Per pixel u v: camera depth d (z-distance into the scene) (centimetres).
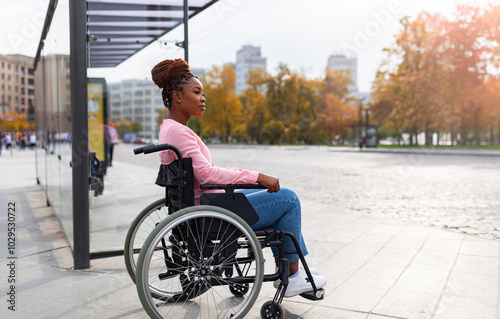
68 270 361
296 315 266
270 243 243
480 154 2800
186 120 250
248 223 237
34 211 653
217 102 6431
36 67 909
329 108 6084
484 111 3891
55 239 472
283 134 6031
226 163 1991
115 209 521
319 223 573
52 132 603
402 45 3841
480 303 286
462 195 881
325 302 289
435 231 520
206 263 233
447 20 3578
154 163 460
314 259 397
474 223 584
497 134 5706
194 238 229
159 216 294
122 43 574
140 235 297
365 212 680
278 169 1638
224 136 6769
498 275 346
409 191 955
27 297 295
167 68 242
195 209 223
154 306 224
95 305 281
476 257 400
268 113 6184
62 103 451
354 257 403
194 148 234
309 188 1020
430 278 339
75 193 362
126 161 826
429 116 3934
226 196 234
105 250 386
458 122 4153
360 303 287
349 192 942
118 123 751
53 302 285
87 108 361
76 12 351
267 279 243
